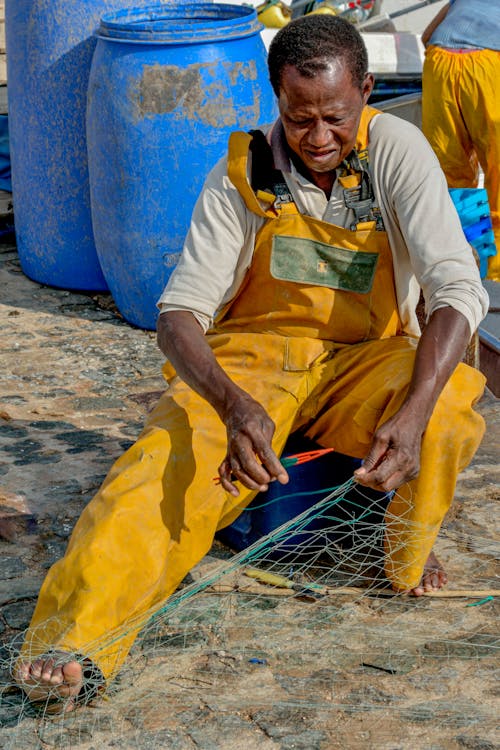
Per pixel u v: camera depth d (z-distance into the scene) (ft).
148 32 14.33
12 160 17.65
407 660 8.28
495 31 18.52
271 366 9.04
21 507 10.59
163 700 7.85
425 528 8.66
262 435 7.68
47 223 17.25
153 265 15.37
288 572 9.49
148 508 7.93
